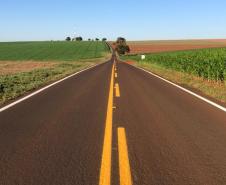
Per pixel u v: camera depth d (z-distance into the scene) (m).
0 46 152.50
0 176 5.26
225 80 20.50
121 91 16.41
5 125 8.82
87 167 5.65
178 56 35.75
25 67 46.16
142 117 9.88
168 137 7.62
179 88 17.84
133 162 5.91
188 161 5.98
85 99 13.59
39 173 5.38
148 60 58.00
